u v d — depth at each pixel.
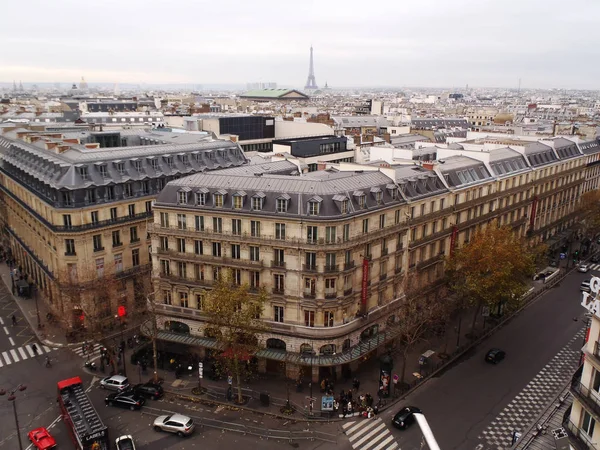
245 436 75.69
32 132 160.62
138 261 115.44
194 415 80.81
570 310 119.62
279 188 89.25
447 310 107.81
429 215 106.88
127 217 111.50
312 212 84.94
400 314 99.75
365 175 97.88
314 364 85.62
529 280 136.62
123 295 112.69
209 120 199.88
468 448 72.38
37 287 129.12
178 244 95.31
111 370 94.19
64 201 102.75
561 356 98.62
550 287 134.12
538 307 121.62
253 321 84.56
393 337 94.56
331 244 84.25
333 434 76.19
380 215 93.38
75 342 104.94
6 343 104.44
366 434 76.06
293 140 181.88
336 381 90.00
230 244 90.56
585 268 145.25
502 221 136.25
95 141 153.62
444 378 91.19
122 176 111.56
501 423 78.06
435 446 32.66
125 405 82.31
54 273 111.12
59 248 104.81
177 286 96.50
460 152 139.12
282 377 91.69
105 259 109.19
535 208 148.62
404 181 101.38
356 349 90.00
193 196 93.38
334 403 81.50
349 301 89.06
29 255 128.38
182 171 123.50
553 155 163.88
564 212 175.75
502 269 99.00
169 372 93.56
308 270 85.44
